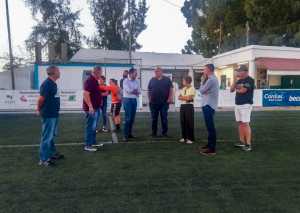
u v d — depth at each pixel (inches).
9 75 1261.1
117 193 171.5
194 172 210.7
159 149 282.5
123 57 1312.7
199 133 373.1
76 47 1924.2
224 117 553.6
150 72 1226.6
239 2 1491.1
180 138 339.0
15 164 229.8
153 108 343.9
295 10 1320.1
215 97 259.1
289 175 205.9
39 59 1031.0
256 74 1013.8
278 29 1343.5
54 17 1870.1
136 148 286.8
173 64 1307.8
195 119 514.9
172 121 492.4
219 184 187.3
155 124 347.9
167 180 193.8
